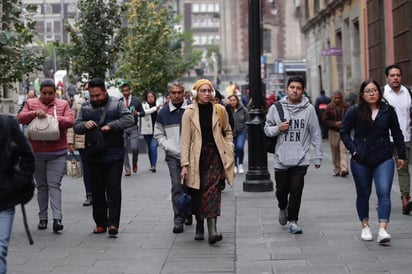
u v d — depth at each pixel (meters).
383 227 13.15
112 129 14.42
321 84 61.66
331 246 13.21
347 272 11.25
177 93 15.17
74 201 20.02
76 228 15.62
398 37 32.06
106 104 14.65
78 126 14.55
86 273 11.52
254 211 17.64
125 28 25.92
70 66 26.14
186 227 15.62
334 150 25.58
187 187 13.90
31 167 9.41
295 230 14.48
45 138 14.95
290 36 134.38
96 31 25.36
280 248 13.21
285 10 134.38
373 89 13.13
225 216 17.00
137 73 47.81
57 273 11.53
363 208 13.63
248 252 12.95
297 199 14.48
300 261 12.11
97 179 14.77
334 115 25.41
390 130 14.17
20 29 17.47
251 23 21.39
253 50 21.33
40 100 15.37
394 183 21.91
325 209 17.61
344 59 49.25
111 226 14.48
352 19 45.94
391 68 16.33
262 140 21.33
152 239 14.30
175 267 11.88
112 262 12.28
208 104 13.81
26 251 13.20
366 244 13.26
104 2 25.55
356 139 13.34
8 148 9.28
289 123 14.42
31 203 19.45
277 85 66.38
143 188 22.69
